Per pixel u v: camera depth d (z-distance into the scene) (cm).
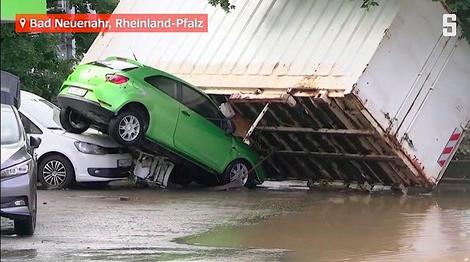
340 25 2680
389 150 2670
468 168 3158
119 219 2045
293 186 3078
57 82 3553
